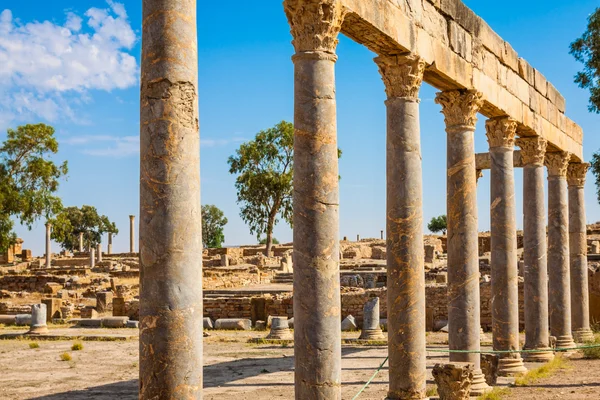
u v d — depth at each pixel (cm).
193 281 1022
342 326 4128
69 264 9194
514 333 2269
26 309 4897
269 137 8856
